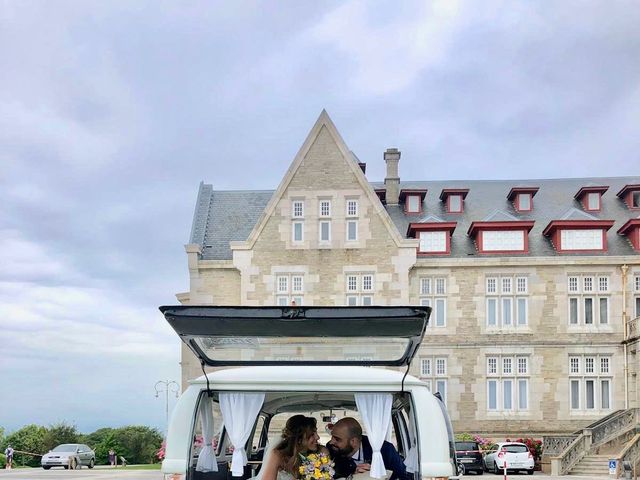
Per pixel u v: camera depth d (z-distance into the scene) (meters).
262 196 41.72
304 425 6.83
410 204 41.56
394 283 36.47
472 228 38.44
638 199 40.75
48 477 29.48
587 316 37.28
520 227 38.19
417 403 6.24
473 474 32.78
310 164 37.34
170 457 6.22
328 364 7.34
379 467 6.29
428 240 38.38
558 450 34.19
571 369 36.94
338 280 36.59
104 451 57.81
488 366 37.16
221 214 40.59
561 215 40.56
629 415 34.44
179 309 6.32
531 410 36.69
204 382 6.39
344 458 6.98
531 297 37.34
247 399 6.52
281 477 6.73
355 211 37.00
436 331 37.28
